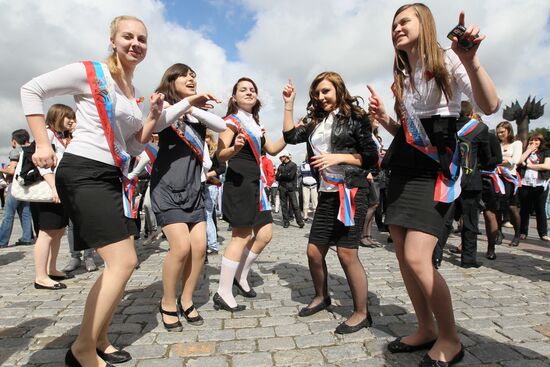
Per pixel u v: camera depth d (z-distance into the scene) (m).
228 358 2.29
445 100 2.00
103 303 2.02
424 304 2.29
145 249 6.21
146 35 2.21
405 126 2.06
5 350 2.41
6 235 6.71
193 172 2.79
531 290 3.58
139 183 6.95
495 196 4.84
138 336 2.62
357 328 2.62
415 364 2.18
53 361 2.25
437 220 2.05
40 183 3.80
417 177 2.11
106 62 2.14
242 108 3.34
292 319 2.91
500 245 6.09
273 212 14.30
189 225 2.83
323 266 2.96
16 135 5.67
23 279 4.29
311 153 2.90
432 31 1.93
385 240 6.82
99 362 2.09
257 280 4.13
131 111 2.19
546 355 2.24
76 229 2.02
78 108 2.04
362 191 2.67
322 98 2.77
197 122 2.87
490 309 3.04
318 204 2.84
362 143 2.66
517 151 5.86
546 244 6.23
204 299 3.46
